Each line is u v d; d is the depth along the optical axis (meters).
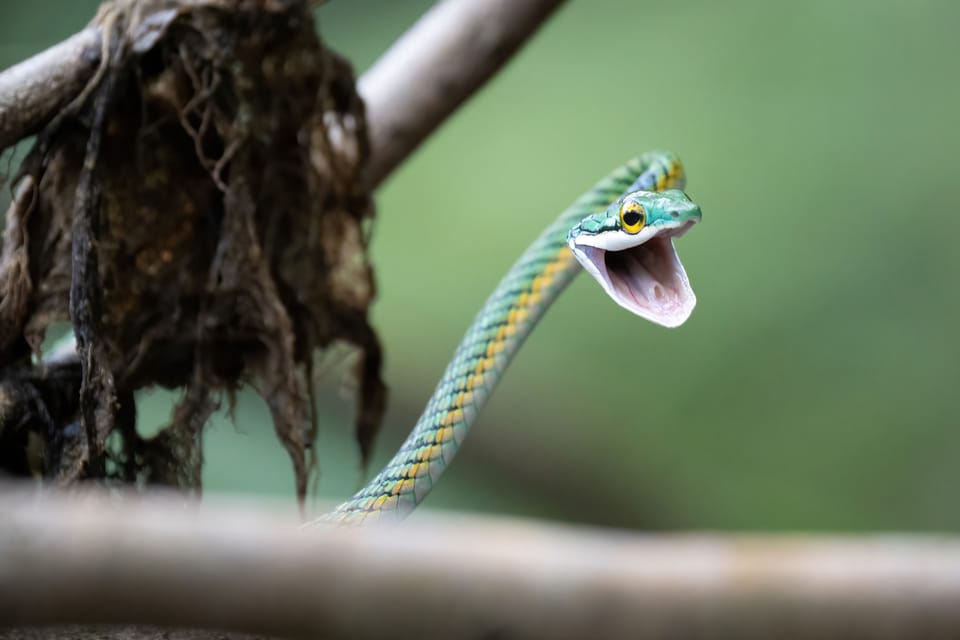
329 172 6.95
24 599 2.44
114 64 5.93
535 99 16.14
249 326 6.36
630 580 2.38
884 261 14.20
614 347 14.39
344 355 7.48
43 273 6.00
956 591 2.32
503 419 14.17
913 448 13.35
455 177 15.71
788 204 14.66
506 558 2.42
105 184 6.02
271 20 6.26
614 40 16.41
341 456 12.09
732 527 13.55
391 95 8.27
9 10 12.28
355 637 2.44
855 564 2.38
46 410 5.89
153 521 2.47
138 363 6.16
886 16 15.48
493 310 7.66
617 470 13.98
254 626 2.49
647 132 15.53
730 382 13.99
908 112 14.90
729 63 15.77
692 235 14.70
